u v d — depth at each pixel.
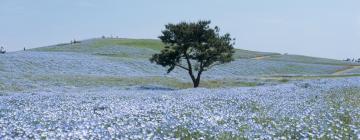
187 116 18.56
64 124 15.16
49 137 12.98
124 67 79.38
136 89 46.72
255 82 62.53
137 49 120.00
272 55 145.12
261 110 20.52
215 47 55.59
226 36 56.25
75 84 52.44
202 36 55.31
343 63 130.12
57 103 24.92
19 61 75.00
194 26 54.84
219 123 16.17
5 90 43.94
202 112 19.55
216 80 65.25
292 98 27.78
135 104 23.80
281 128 14.60
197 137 13.36
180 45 55.34
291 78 71.50
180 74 76.38
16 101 26.80
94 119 17.02
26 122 16.09
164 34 55.47
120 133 13.65
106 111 20.25
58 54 94.31
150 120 17.36
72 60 81.06
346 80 49.09
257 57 133.12
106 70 74.06
